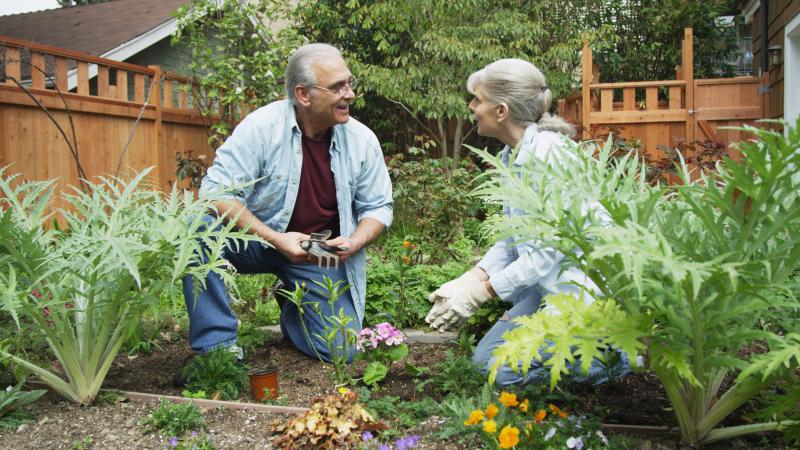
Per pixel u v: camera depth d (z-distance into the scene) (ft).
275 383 9.02
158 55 38.42
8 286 7.91
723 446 6.88
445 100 33.40
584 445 6.73
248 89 30.14
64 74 23.38
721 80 28.73
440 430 7.44
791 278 7.02
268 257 11.67
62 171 23.26
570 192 6.95
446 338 12.30
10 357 8.21
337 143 11.12
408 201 25.11
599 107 32.60
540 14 37.99
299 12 36.86
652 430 7.29
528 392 8.14
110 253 7.91
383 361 9.89
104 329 8.54
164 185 28.04
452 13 35.12
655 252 5.45
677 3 39.88
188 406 7.81
